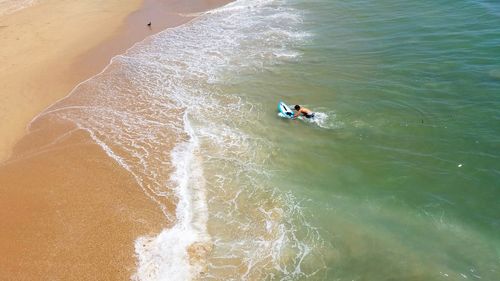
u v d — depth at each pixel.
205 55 24.34
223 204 13.50
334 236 12.21
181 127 17.59
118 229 12.53
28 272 11.30
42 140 17.05
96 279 11.01
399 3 29.30
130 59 24.27
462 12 25.95
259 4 33.19
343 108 17.95
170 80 21.62
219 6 33.44
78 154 16.03
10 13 32.31
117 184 14.38
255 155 15.70
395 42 23.31
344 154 15.43
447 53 21.30
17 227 12.78
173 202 13.55
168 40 26.95
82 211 13.27
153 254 11.68
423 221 12.49
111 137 17.03
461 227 12.20
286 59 22.88
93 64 23.80
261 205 13.41
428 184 13.77
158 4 34.47
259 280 10.96
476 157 14.62
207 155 15.80
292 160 15.34
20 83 21.70
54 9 32.97
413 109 17.38
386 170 14.49
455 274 10.91
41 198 13.91
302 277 11.04
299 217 12.91
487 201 12.96
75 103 19.81
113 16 31.58
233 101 19.31
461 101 17.50
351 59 22.05
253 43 25.47
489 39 22.06
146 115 18.59
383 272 11.07
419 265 11.20
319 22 27.80
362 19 27.33
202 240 12.16
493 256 11.30
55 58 24.47
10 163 15.77
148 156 15.80
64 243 12.12
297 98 19.05
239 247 11.95
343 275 11.06
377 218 12.73
